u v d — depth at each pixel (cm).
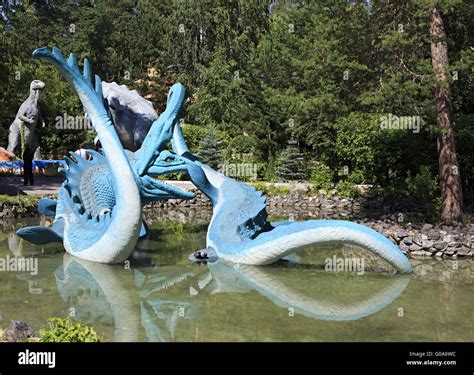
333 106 1360
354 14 1396
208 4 3394
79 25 4038
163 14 4303
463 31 1530
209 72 2983
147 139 1140
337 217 1739
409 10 1355
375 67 1409
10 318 720
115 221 1005
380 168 2069
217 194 1181
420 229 1330
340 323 714
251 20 3369
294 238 981
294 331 682
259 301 819
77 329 580
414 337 660
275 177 2420
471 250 1150
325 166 2289
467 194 1792
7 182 2236
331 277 968
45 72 3111
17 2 2147
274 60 2623
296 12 2527
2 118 2892
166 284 912
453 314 754
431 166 1855
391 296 848
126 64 3903
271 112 2519
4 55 2191
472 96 1759
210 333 673
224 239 1091
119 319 727
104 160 1216
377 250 966
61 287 886
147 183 1094
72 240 1096
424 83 1302
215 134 2502
